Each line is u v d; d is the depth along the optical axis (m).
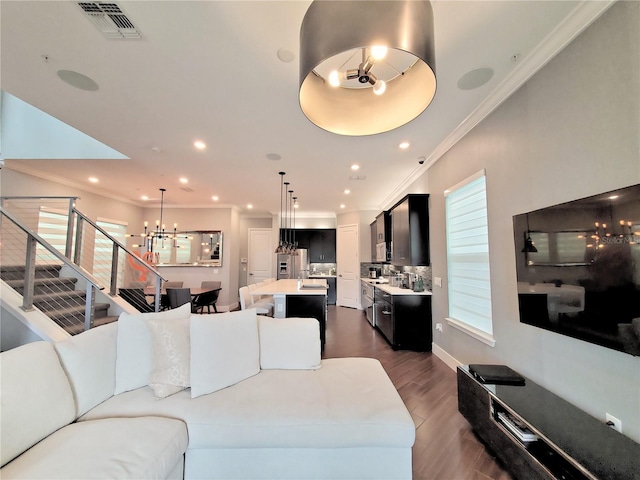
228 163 3.97
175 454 1.37
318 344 2.24
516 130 2.12
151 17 1.58
